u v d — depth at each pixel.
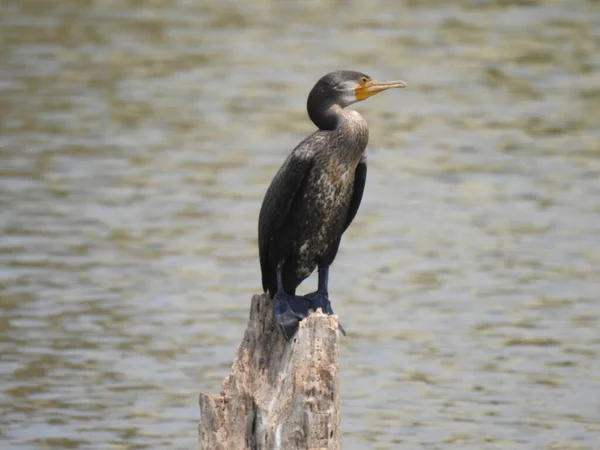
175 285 16.91
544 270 17.44
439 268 17.52
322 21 31.55
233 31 30.80
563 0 33.03
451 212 19.84
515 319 15.79
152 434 12.82
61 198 20.42
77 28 30.84
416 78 27.28
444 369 14.38
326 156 9.26
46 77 27.31
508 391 13.81
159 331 15.38
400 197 20.58
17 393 13.69
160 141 23.58
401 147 23.22
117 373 14.20
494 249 18.25
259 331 9.19
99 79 27.27
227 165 22.22
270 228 9.44
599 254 18.00
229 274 17.33
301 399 8.40
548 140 23.52
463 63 28.23
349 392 13.78
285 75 27.52
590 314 15.92
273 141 23.58
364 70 27.62
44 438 12.70
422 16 31.92
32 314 15.83
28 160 22.34
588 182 21.22
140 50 29.31
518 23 31.20
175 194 20.72
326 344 8.46
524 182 21.27
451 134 23.94
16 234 18.69
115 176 21.58
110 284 16.88
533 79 27.17
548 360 14.62
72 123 24.52
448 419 13.17
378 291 16.66
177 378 14.09
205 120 24.78
